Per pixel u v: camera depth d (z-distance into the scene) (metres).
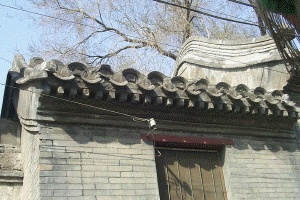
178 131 10.17
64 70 8.63
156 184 9.33
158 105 9.66
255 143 10.98
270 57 12.56
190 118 10.22
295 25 8.06
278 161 11.02
